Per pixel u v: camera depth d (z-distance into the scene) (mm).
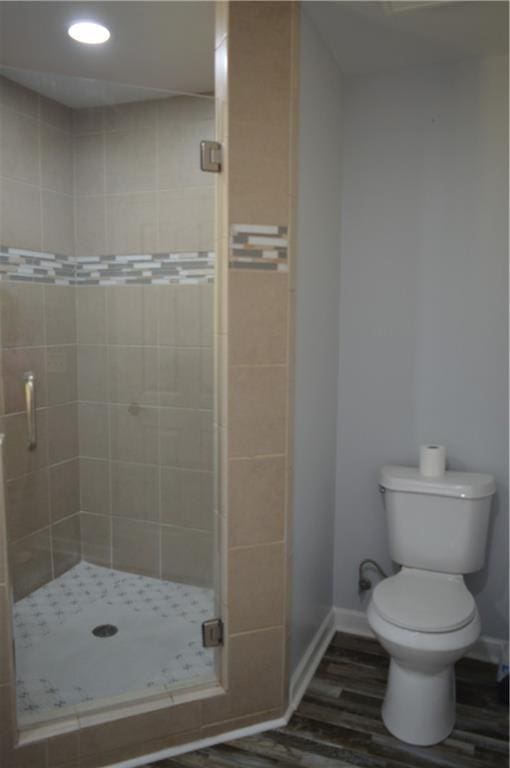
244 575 1879
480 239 2221
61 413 2385
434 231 2281
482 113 2174
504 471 2271
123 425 2457
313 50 1964
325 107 2125
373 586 2531
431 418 2359
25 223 2219
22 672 2004
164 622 2266
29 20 1959
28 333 2238
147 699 1874
